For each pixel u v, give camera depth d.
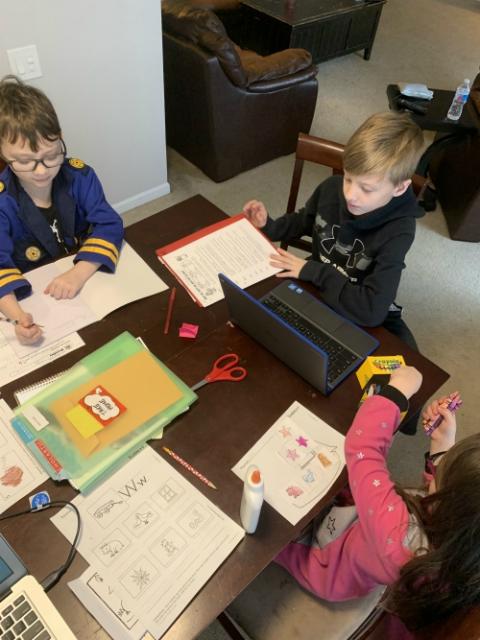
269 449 0.92
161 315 1.15
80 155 2.23
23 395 0.97
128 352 1.05
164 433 0.93
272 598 0.98
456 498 0.67
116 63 2.05
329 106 3.42
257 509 0.75
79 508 0.83
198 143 2.73
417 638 0.71
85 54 1.94
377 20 3.69
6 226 1.24
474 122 2.46
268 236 1.51
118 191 2.52
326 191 1.45
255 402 0.99
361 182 1.18
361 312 1.18
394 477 1.69
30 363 1.03
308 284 1.26
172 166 2.91
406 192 1.26
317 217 1.47
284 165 2.98
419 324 2.18
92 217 1.30
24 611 0.70
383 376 1.05
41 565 0.76
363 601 0.94
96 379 0.99
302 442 0.94
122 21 1.95
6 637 0.68
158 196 2.71
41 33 1.78
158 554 0.78
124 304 1.16
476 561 0.64
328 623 0.94
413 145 1.15
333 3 3.54
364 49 3.97
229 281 0.98
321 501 0.86
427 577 0.68
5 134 1.07
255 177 2.88
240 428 0.95
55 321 1.11
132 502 0.84
